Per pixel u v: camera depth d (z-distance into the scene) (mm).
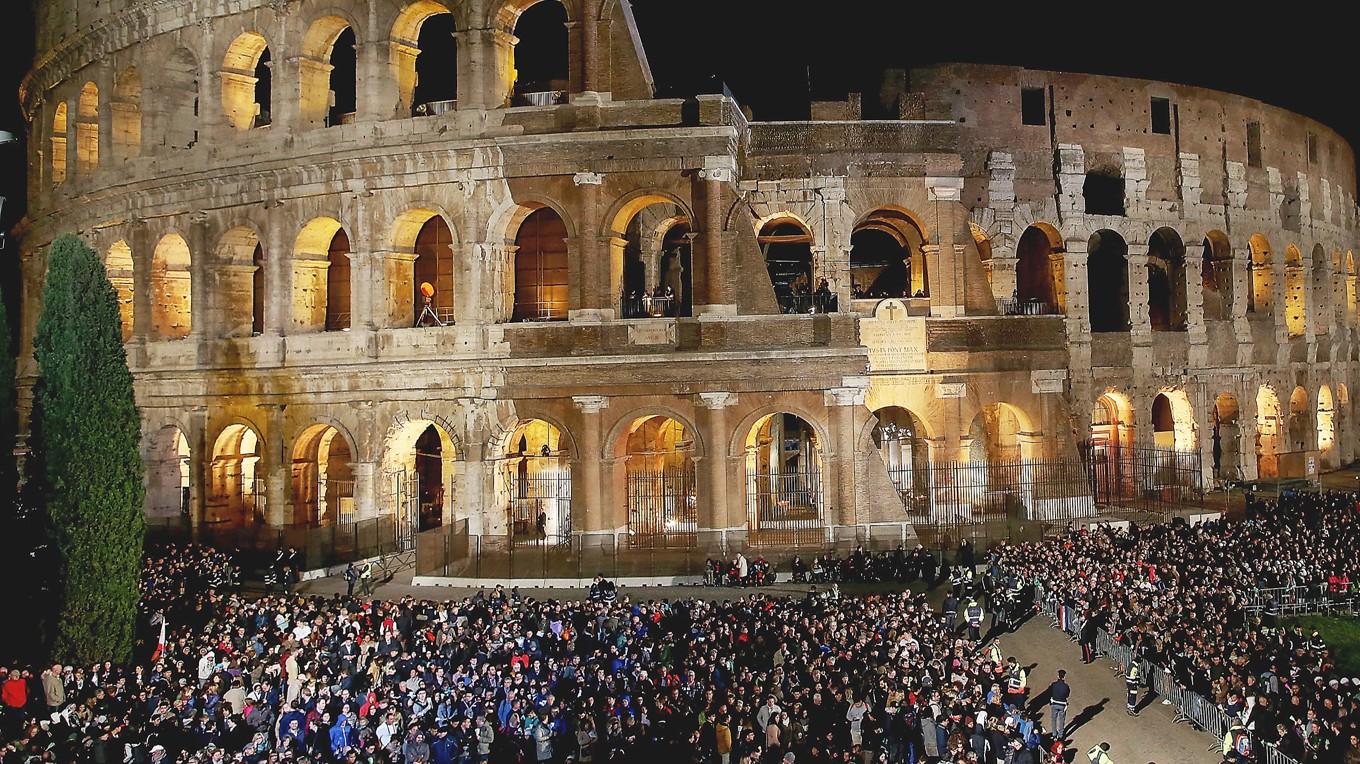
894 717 25828
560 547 48719
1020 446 57906
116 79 58531
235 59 55031
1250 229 72562
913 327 56312
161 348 54844
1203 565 41000
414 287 54250
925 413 56344
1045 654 35594
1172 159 68938
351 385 50500
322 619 33781
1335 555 43594
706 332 47594
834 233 56375
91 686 30250
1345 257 86938
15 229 68750
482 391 48812
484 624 34188
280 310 52062
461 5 49969
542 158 48344
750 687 27906
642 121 48344
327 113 53875
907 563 44500
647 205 50938
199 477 53375
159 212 55156
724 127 47312
